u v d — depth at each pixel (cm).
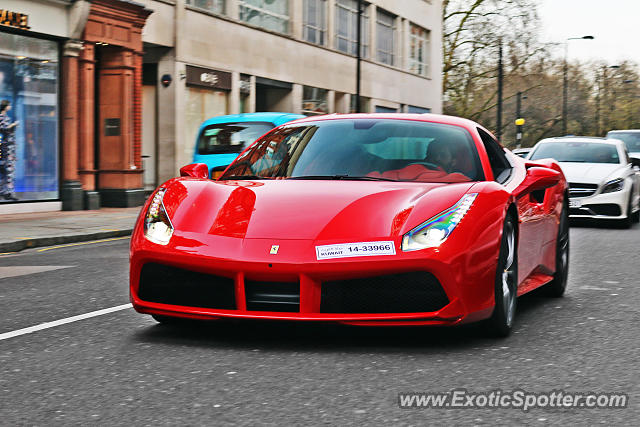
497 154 551
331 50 3195
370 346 434
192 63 2316
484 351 427
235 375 374
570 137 1544
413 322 415
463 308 420
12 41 1662
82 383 363
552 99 6756
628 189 1379
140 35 1969
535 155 1483
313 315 412
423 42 4334
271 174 517
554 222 599
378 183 476
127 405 328
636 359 410
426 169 502
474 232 427
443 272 411
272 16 2791
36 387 357
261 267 411
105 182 1948
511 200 471
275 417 310
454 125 544
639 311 561
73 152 1792
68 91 1778
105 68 1941
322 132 551
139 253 444
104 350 430
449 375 375
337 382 362
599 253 968
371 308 417
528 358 411
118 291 660
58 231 1269
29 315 546
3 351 430
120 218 1559
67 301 607
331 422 303
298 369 385
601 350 431
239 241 424
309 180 493
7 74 1658
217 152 1437
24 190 1705
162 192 482
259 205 449
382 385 357
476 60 5034
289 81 2872
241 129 1431
